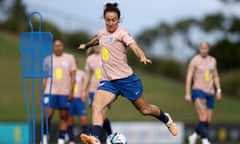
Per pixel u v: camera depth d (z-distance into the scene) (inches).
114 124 3260.3
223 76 7126.0
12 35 7071.9
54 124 3078.2
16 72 5487.2
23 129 2918.3
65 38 7623.0
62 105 1914.4
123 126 3272.6
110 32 1256.2
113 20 1239.5
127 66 1267.2
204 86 1932.8
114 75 1262.3
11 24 7568.9
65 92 1915.6
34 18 7234.3
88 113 4362.7
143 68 7549.2
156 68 7662.4
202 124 1939.0
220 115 5113.2
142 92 1280.8
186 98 1925.4
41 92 1514.5
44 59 1504.7
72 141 2289.6
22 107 4591.5
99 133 1261.1
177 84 6373.0
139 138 3309.5
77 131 3021.7
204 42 1925.4
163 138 3363.7
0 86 5098.4
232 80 6840.6
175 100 5344.5
